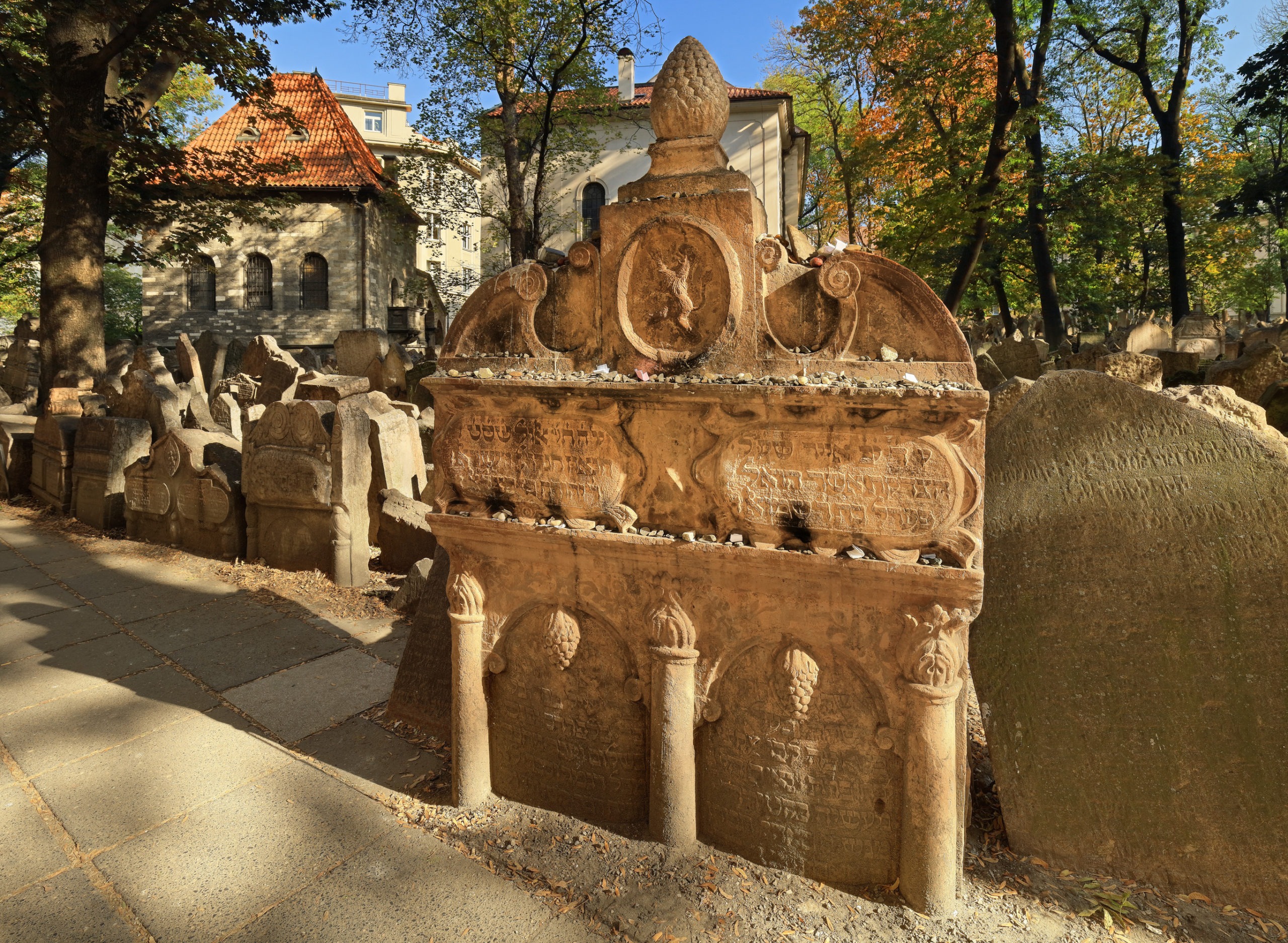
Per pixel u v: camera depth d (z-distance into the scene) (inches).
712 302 97.7
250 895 99.7
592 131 1025.5
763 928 91.8
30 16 502.0
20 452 355.3
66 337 458.6
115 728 145.5
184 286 1024.9
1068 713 103.7
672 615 102.0
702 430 98.3
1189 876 96.6
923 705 89.5
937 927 90.7
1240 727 95.3
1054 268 786.8
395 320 1076.5
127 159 513.7
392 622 205.2
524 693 117.3
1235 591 96.4
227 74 509.7
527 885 100.8
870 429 88.9
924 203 501.0
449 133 771.4
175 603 217.3
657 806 106.0
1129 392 104.5
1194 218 824.9
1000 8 469.4
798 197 1273.4
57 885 101.6
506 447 110.6
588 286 106.0
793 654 96.4
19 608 212.7
